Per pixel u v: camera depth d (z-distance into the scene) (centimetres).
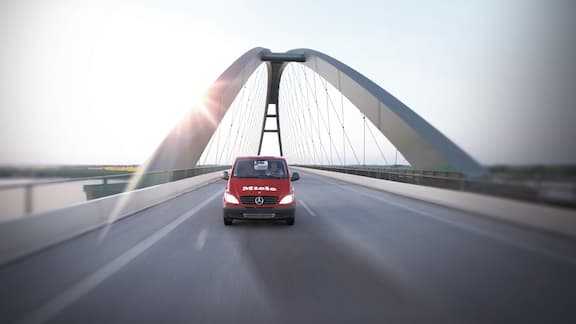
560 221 670
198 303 338
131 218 878
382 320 302
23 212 571
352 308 327
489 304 336
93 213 738
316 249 566
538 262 482
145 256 511
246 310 322
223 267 460
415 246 586
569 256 514
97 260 487
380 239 643
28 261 479
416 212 1005
